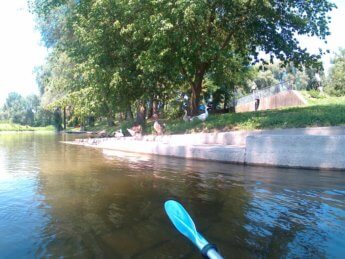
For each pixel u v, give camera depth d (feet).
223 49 61.00
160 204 19.61
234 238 14.47
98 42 61.57
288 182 25.70
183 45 54.44
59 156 44.68
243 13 58.80
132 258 12.57
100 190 23.24
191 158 40.70
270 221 16.65
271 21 59.62
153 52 54.34
